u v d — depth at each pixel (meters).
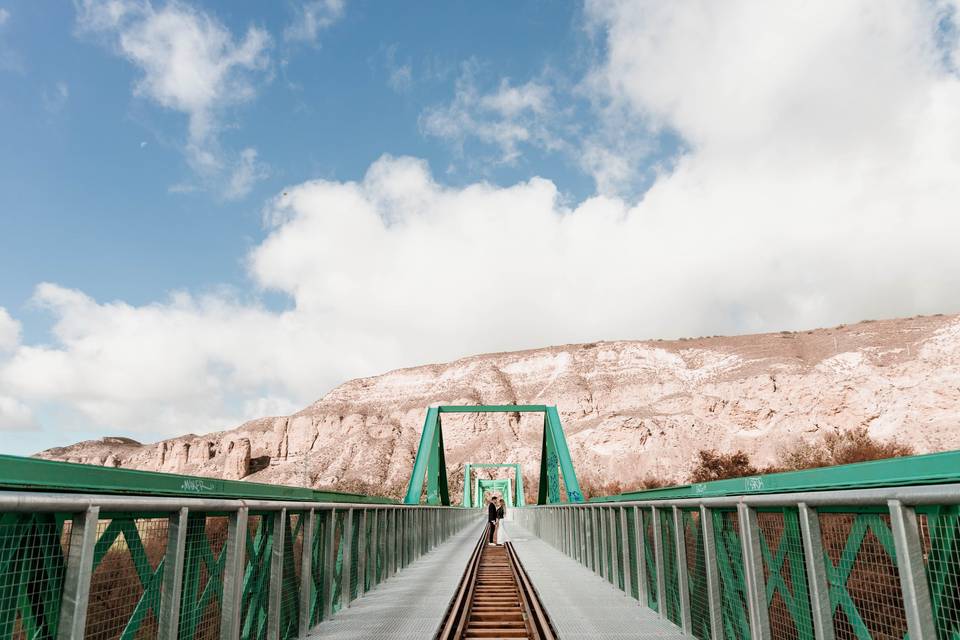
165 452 181.88
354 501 9.18
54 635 3.06
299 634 6.44
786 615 4.43
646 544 8.41
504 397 161.62
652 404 125.31
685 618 6.55
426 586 10.56
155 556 3.85
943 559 3.00
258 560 5.51
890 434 82.25
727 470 87.25
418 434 153.50
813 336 135.50
